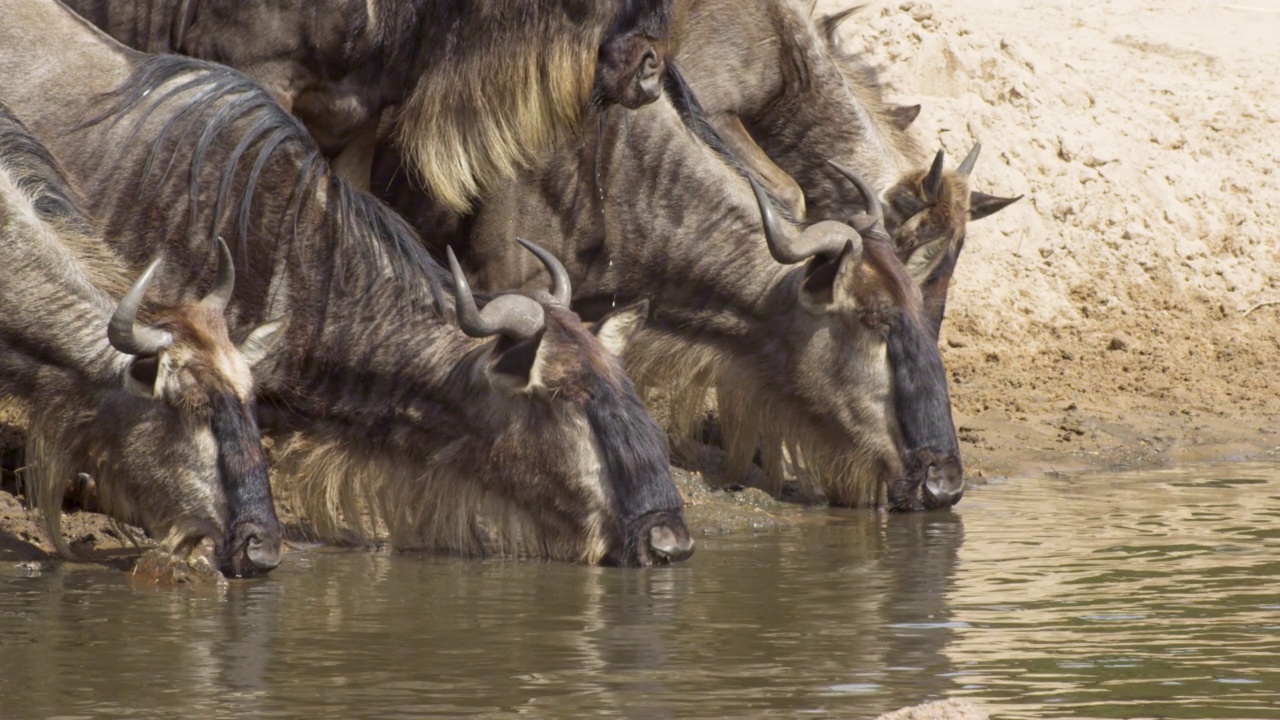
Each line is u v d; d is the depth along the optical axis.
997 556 25.08
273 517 23.38
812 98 34.75
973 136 48.22
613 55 28.30
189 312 23.67
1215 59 56.44
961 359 40.88
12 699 16.77
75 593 21.94
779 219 29.66
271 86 28.62
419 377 25.86
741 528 28.08
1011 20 58.81
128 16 29.34
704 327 31.28
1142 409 38.72
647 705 16.69
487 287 30.64
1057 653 18.84
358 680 17.56
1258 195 50.41
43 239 23.52
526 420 25.28
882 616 20.77
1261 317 46.06
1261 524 27.78
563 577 23.62
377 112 29.28
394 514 26.31
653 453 25.17
